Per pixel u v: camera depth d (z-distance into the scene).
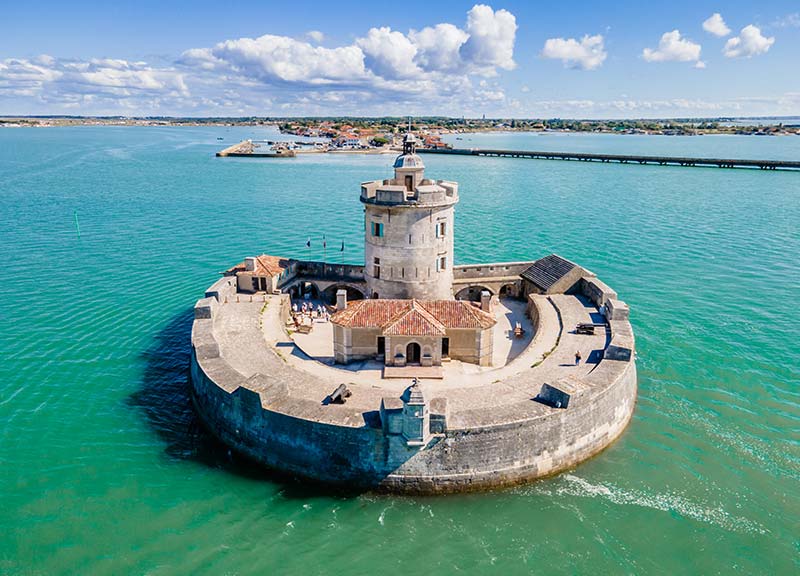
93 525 33.72
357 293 67.88
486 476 36.78
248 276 63.62
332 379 45.31
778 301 70.06
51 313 65.50
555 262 65.56
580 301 60.09
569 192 160.25
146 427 43.88
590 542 33.28
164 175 195.75
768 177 191.50
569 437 38.62
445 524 34.56
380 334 48.09
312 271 69.12
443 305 49.56
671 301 70.44
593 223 116.62
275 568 31.25
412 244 55.09
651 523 34.69
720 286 76.06
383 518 34.97
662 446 41.91
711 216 123.12
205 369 43.59
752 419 45.12
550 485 37.81
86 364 53.41
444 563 31.84
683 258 89.69
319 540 33.22
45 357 54.50
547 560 32.06
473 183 180.00
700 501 36.53
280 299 61.91
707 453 41.09
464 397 40.75
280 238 103.38
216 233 106.50
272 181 182.00
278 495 36.75
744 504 36.28
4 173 190.00
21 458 39.53
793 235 104.19
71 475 38.00
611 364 44.38
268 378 40.53
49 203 134.25
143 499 36.00
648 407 46.78
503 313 63.34
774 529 34.28
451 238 58.19
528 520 34.88
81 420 44.41
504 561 31.98
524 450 37.16
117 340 58.72
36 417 44.50
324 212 128.62
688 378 51.19
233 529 33.84
